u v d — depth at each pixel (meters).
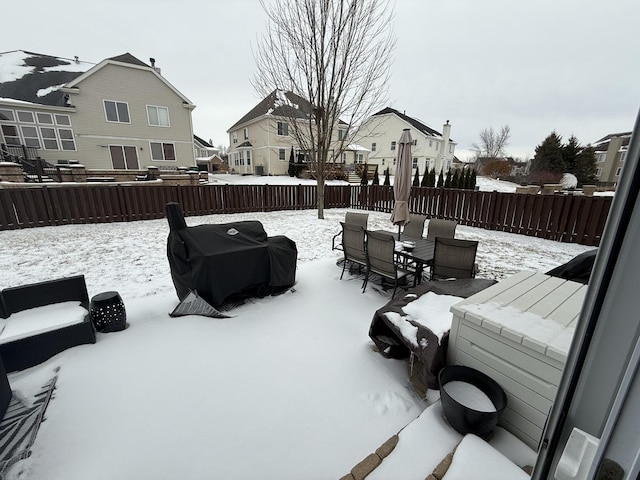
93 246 5.78
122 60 15.36
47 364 2.15
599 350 0.50
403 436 1.61
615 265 0.46
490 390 1.72
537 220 7.17
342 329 2.84
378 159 27.31
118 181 13.16
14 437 1.59
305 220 9.10
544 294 2.10
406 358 2.40
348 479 1.39
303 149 8.81
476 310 1.84
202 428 1.70
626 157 0.42
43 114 14.02
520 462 1.52
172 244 3.07
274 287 3.63
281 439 1.66
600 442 0.49
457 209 8.84
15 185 9.05
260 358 2.36
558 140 21.58
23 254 5.21
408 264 4.02
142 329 2.64
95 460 1.50
